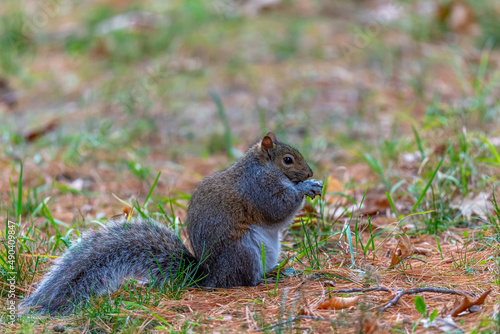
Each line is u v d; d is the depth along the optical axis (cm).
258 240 833
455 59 1945
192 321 700
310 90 1789
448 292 728
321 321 679
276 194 841
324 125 1595
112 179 1370
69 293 772
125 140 1595
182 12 2392
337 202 1112
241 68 1961
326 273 816
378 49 2031
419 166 1211
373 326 639
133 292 786
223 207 827
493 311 654
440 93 1720
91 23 2419
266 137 853
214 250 821
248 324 688
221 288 816
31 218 1048
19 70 2147
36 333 692
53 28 2462
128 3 2578
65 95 1950
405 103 1691
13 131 1686
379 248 925
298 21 2244
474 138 1216
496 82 1638
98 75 2064
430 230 970
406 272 813
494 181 1019
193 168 1438
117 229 838
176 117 1730
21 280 827
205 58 2048
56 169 1409
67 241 895
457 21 2172
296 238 948
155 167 1443
